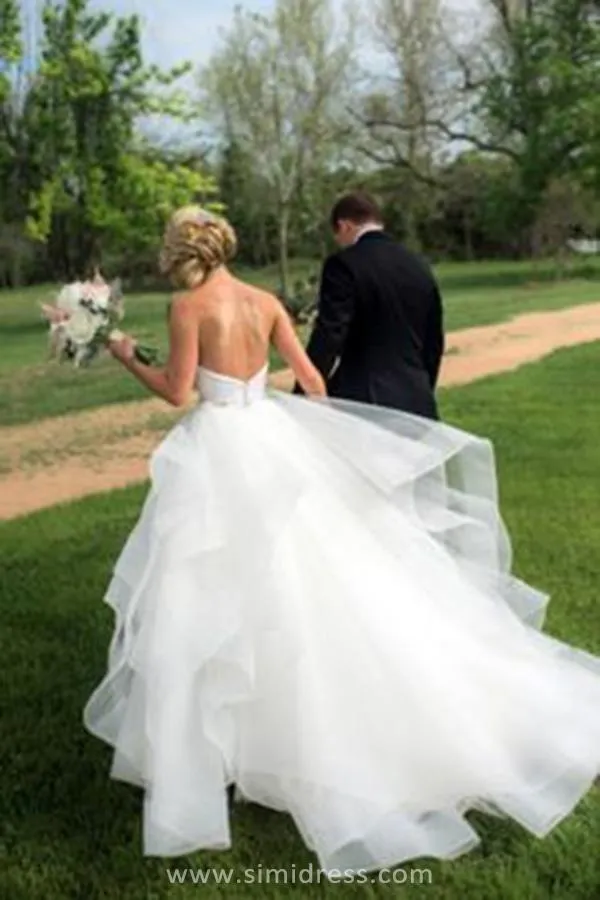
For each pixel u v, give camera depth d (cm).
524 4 4181
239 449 371
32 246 4647
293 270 4253
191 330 379
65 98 3083
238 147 4109
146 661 349
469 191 4919
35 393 1491
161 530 360
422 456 393
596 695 408
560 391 1327
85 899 337
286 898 333
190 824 334
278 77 3903
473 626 392
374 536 386
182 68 3228
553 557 658
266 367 394
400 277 480
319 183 4116
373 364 482
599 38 3825
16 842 368
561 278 3741
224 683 348
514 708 383
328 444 393
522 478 870
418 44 4259
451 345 1914
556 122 3678
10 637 552
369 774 352
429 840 348
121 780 382
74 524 781
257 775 355
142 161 3347
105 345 415
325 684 356
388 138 4372
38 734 444
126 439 1153
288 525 365
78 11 3078
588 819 374
